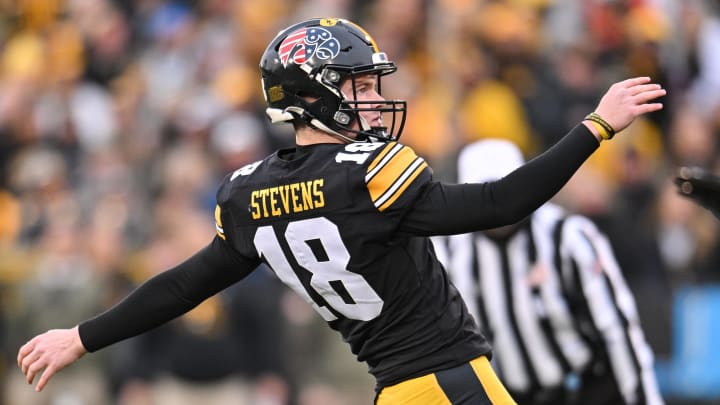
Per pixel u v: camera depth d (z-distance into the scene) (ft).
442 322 49.42
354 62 48.91
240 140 117.29
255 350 103.24
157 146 125.39
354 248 47.93
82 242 110.83
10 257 111.65
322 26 49.70
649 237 104.83
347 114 49.08
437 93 121.49
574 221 69.05
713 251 108.99
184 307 52.19
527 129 117.80
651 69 123.44
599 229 101.09
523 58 121.60
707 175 52.95
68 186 123.85
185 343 101.81
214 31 138.31
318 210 48.06
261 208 49.44
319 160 48.60
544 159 45.91
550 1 126.82
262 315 103.19
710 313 98.89
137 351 103.45
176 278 52.03
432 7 125.80
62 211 119.34
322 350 106.01
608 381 68.33
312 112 49.19
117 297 109.81
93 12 144.25
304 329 105.70
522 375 69.72
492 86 118.01
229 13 139.33
